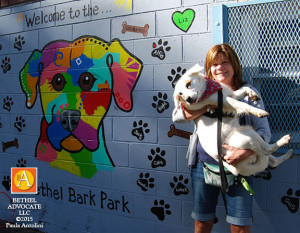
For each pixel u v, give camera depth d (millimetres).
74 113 3566
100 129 3395
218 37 2650
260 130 2080
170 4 2938
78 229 3609
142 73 3109
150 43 3055
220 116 1969
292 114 2469
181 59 2910
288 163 2529
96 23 3363
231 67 2209
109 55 3297
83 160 3531
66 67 3596
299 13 2396
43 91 3799
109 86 3311
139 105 3145
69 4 3535
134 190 3221
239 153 1936
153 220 3129
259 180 2641
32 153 3939
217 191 2320
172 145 2988
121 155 3279
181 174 2955
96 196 3467
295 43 2432
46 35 3740
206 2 2771
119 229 3334
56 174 3754
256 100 2021
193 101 1943
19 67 3992
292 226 2541
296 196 2512
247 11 2568
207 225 2332
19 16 3941
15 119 4066
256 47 2557
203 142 2100
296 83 2447
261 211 2643
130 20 3152
